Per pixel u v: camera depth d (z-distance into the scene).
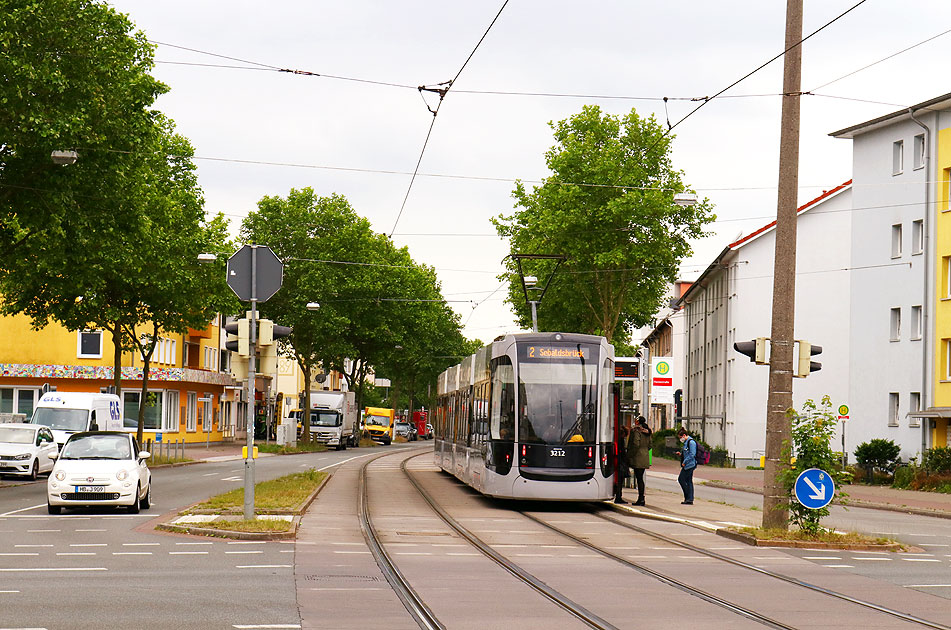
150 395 75.81
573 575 14.45
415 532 19.83
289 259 74.50
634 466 27.62
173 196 46.09
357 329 77.56
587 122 53.78
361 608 11.45
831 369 64.00
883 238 51.47
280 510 22.30
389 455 65.50
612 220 52.31
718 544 18.73
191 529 19.05
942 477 41.47
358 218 76.25
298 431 84.81
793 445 19.28
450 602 11.95
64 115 28.45
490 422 27.19
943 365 47.66
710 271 75.69
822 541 18.56
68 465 24.03
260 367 20.19
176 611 11.04
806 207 65.00
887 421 50.66
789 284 19.42
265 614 10.95
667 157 53.50
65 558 15.57
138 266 41.72
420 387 125.31
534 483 25.81
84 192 31.02
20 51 27.75
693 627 10.59
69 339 72.75
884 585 14.00
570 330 58.34
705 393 81.94
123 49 30.44
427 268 96.81
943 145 47.88
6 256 33.28
